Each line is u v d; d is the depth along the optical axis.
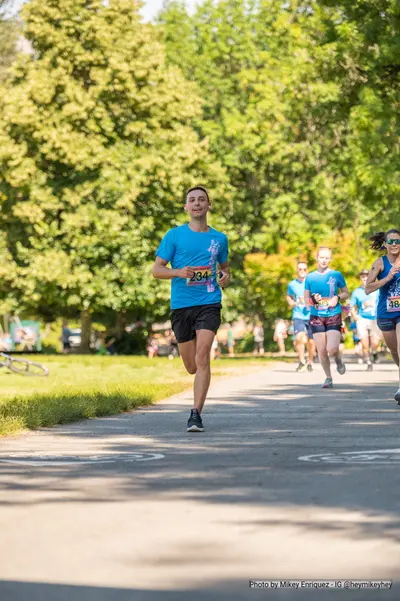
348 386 38.06
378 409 26.80
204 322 21.52
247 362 68.75
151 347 102.75
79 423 23.03
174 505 11.37
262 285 100.25
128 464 15.12
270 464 14.80
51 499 11.91
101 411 25.16
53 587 7.71
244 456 15.97
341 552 8.83
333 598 7.38
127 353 104.38
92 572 8.20
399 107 65.94
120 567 8.37
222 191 97.12
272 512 10.77
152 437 19.69
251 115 101.00
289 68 89.81
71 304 95.00
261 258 100.06
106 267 94.56
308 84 89.88
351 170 68.50
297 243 97.56
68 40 93.06
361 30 64.81
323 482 12.84
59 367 61.38
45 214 94.00
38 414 22.14
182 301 21.81
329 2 66.50
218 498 11.76
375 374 48.50
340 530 9.76
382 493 11.92
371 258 94.12
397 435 19.56
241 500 11.58
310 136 102.00
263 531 9.77
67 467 14.82
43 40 93.69
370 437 19.16
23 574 8.16
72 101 91.81
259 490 12.28
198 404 21.08
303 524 10.07
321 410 26.55
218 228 98.62
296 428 21.34
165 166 93.50
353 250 94.56
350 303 54.28
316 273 37.00
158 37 97.69
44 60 93.31
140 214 96.44
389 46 63.47
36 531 9.98
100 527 10.16
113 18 94.19
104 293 94.50
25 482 13.30
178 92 95.31
